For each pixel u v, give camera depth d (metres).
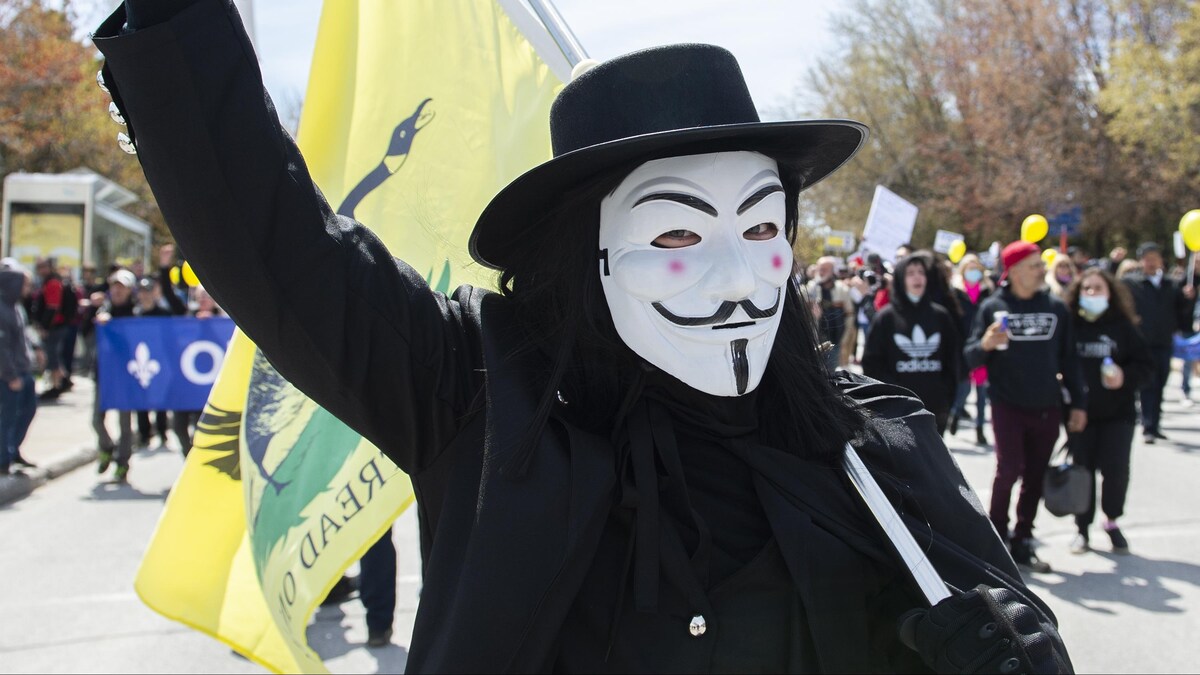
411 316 1.42
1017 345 5.56
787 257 1.50
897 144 34.97
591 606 1.37
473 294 1.58
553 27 2.25
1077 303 5.84
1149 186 28.66
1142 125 25.17
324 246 1.35
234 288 1.31
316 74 2.77
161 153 1.25
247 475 2.62
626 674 1.36
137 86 1.23
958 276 9.84
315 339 1.34
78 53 22.27
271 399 2.64
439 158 2.71
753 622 1.40
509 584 1.27
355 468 2.46
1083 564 5.61
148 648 4.61
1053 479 5.34
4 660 4.47
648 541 1.36
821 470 1.51
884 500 1.45
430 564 1.34
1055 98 29.50
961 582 1.49
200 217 1.27
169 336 8.49
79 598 5.35
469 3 2.76
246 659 4.46
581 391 1.49
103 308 9.85
